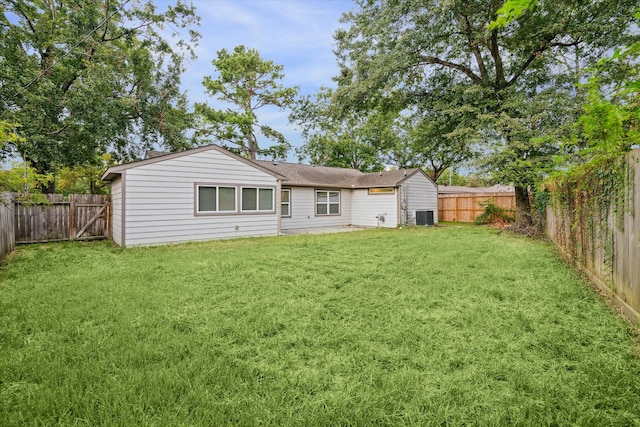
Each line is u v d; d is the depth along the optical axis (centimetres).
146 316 332
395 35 1144
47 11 1300
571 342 267
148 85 1471
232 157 1045
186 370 223
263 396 198
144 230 881
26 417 178
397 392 199
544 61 1146
